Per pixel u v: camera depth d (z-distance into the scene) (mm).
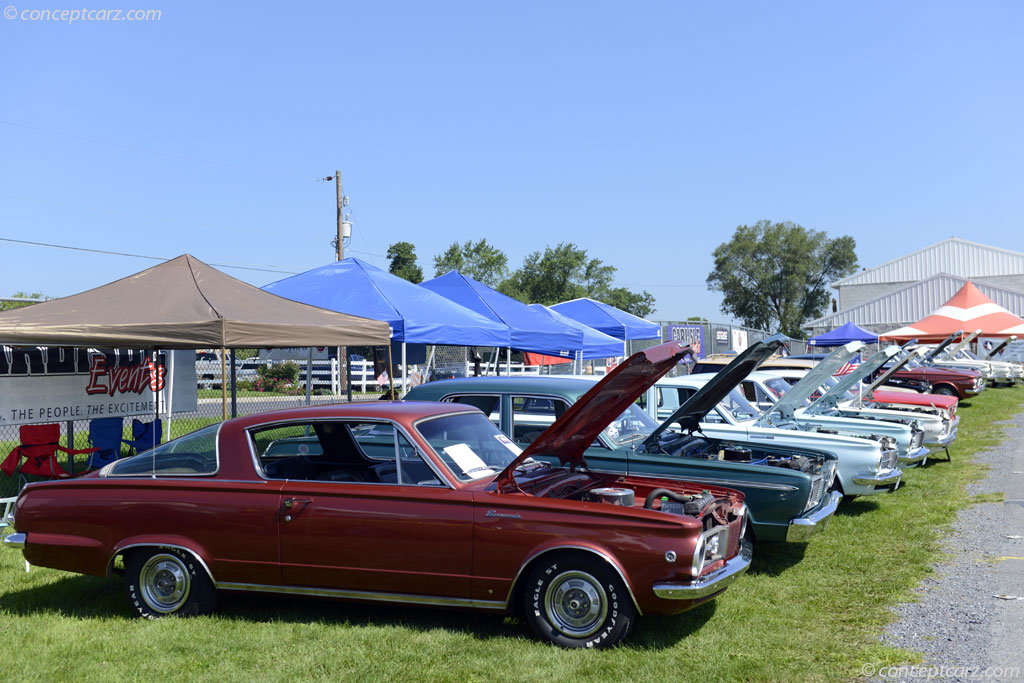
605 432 7324
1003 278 59594
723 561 5258
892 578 6645
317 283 14773
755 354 6953
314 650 5031
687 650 5008
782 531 6582
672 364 5539
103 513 5684
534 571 5090
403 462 5449
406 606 5324
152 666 4816
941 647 5094
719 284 88312
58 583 6645
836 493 7566
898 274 62750
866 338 34719
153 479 5723
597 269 84875
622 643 5004
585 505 5027
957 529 8453
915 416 12797
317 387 27906
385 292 14461
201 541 5523
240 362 27438
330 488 5348
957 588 6398
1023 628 5418
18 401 9555
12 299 15883
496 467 5676
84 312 8883
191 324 8836
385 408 5762
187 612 5609
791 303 86188
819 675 4660
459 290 17719
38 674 4711
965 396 23781
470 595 5133
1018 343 34312
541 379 7879
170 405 11812
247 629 5406
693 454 7605
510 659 4824
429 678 4594
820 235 86375
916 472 12266
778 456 8062
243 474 5578
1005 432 17078
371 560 5246
